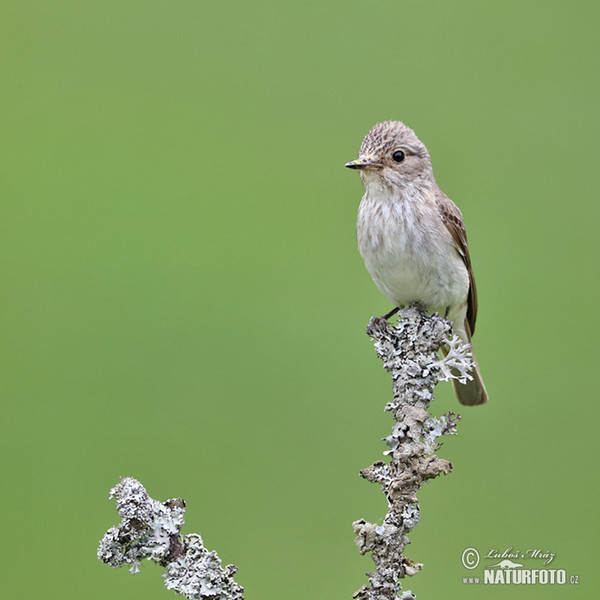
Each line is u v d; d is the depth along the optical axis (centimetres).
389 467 645
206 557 612
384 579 605
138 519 602
